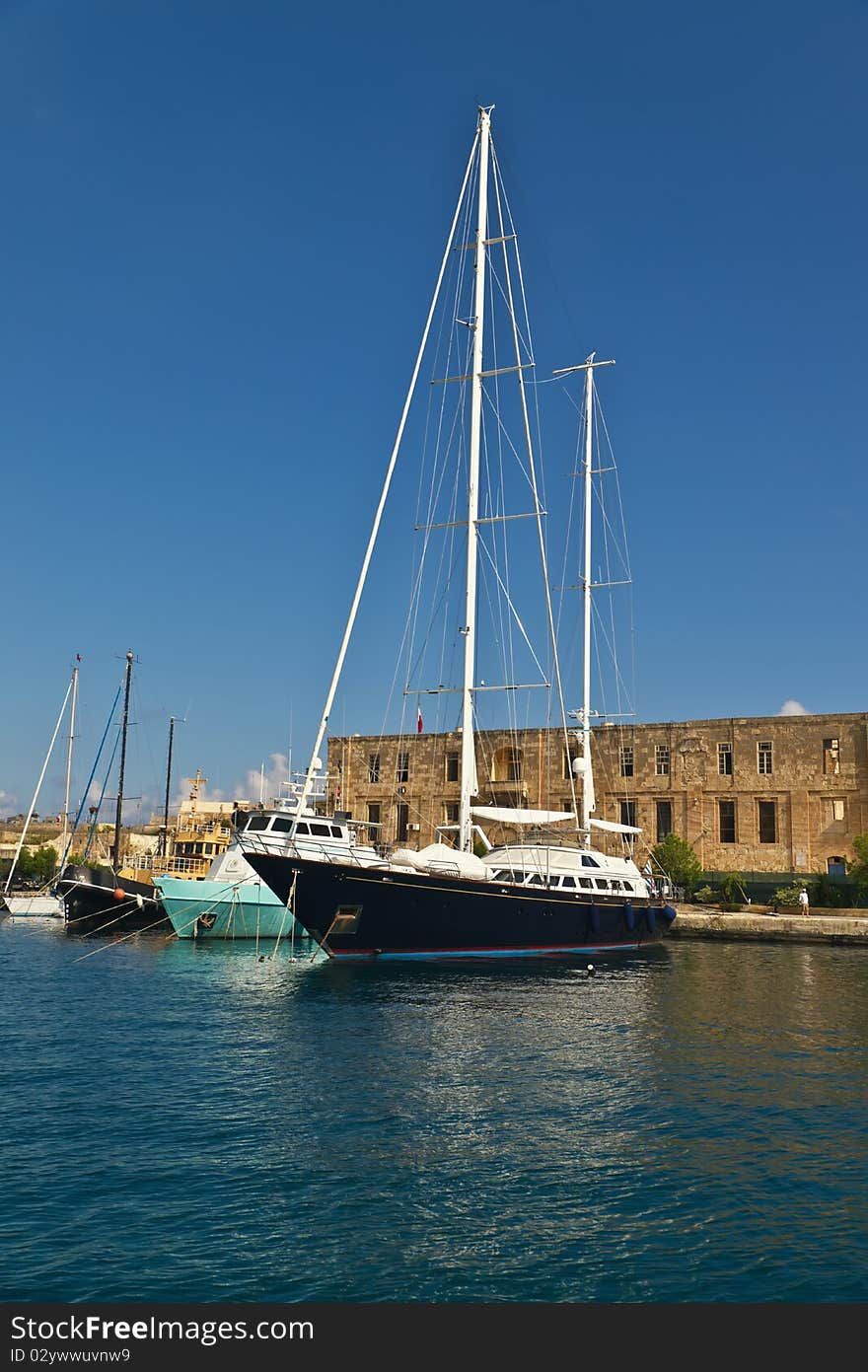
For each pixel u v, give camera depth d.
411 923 38.31
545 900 41.75
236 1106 18.31
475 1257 12.16
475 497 43.97
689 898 70.19
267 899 50.72
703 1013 29.38
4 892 85.00
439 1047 23.67
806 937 57.38
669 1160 15.60
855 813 70.75
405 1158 15.52
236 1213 13.28
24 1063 21.67
